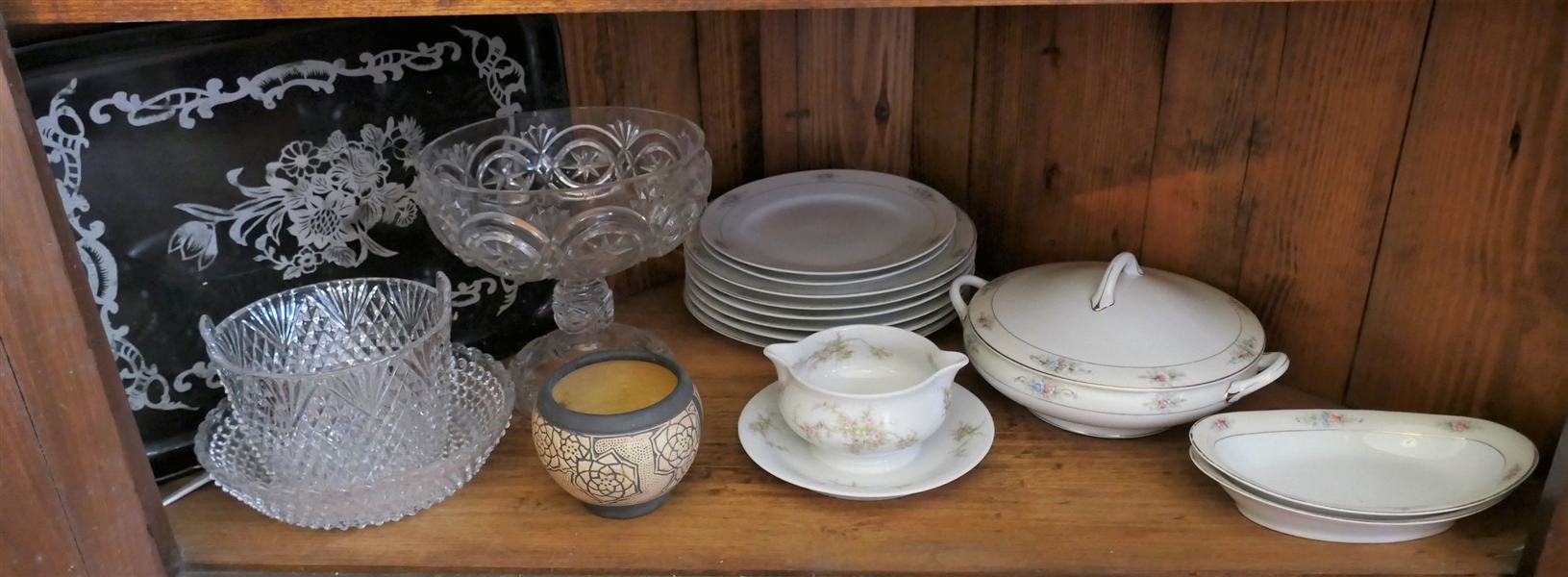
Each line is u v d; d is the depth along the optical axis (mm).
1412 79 709
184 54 694
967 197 1021
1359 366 823
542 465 778
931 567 689
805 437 746
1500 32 663
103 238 699
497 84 850
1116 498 750
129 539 681
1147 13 820
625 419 675
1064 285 826
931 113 1010
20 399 614
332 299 805
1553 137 664
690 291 985
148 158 700
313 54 746
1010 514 735
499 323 921
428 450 767
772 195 1007
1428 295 761
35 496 640
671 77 975
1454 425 728
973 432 794
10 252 584
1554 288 699
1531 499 733
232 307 771
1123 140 879
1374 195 759
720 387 887
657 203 740
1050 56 894
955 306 871
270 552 715
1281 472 732
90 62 662
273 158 752
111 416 650
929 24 966
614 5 576
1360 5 713
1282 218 813
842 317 895
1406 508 661
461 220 720
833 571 688
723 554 702
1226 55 791
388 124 799
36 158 581
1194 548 701
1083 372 752
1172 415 750
